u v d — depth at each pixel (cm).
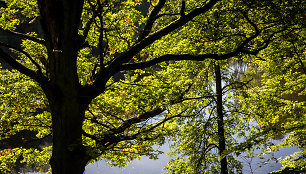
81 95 604
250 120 1095
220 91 1045
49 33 565
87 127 906
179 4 923
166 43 1002
